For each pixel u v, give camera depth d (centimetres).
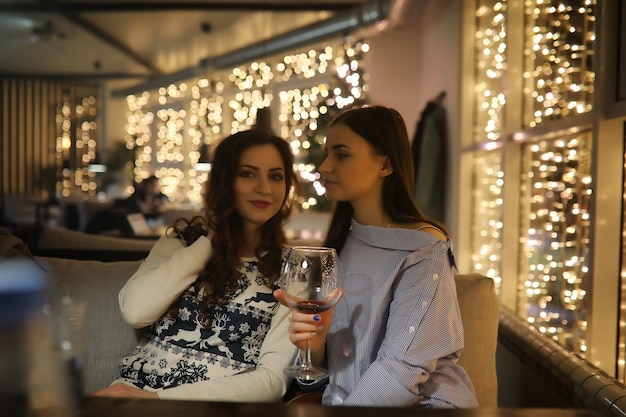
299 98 811
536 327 233
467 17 367
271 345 164
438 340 138
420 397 138
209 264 172
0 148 1076
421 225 157
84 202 738
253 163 175
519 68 271
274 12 662
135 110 1124
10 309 72
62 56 929
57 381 75
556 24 225
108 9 660
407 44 602
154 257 179
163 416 86
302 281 132
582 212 199
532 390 212
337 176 159
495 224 314
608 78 173
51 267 192
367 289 152
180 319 169
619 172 175
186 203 1001
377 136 157
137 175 1100
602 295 178
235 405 92
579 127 193
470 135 371
